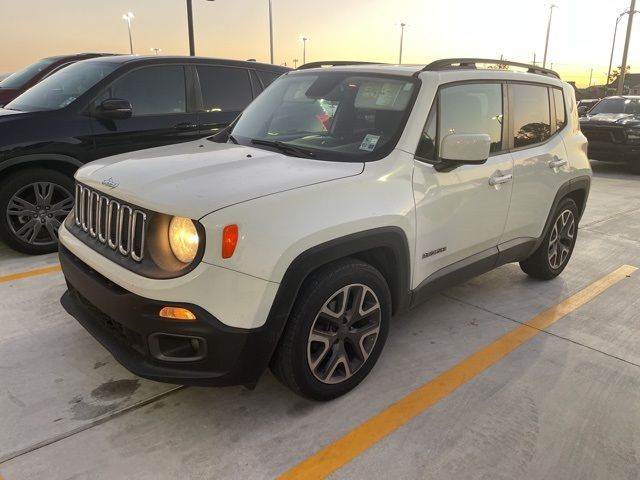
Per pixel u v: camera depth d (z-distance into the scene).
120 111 4.97
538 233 4.26
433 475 2.35
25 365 3.05
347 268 2.65
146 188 2.46
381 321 2.95
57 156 4.81
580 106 15.95
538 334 3.72
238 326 2.28
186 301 2.21
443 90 3.23
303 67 4.20
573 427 2.72
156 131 5.41
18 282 4.23
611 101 12.59
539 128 4.15
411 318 3.91
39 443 2.43
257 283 2.28
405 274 3.01
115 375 2.99
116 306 2.39
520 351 3.47
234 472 2.31
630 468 2.45
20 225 4.79
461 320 3.90
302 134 3.33
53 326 3.51
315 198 2.51
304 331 2.53
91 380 2.93
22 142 4.62
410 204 2.92
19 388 2.83
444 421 2.72
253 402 2.80
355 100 3.30
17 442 2.43
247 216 2.26
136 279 2.30
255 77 6.29
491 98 3.63
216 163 2.82
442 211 3.16
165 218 2.31
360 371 2.93
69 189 4.95
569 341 3.64
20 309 3.75
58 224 4.96
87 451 2.40
